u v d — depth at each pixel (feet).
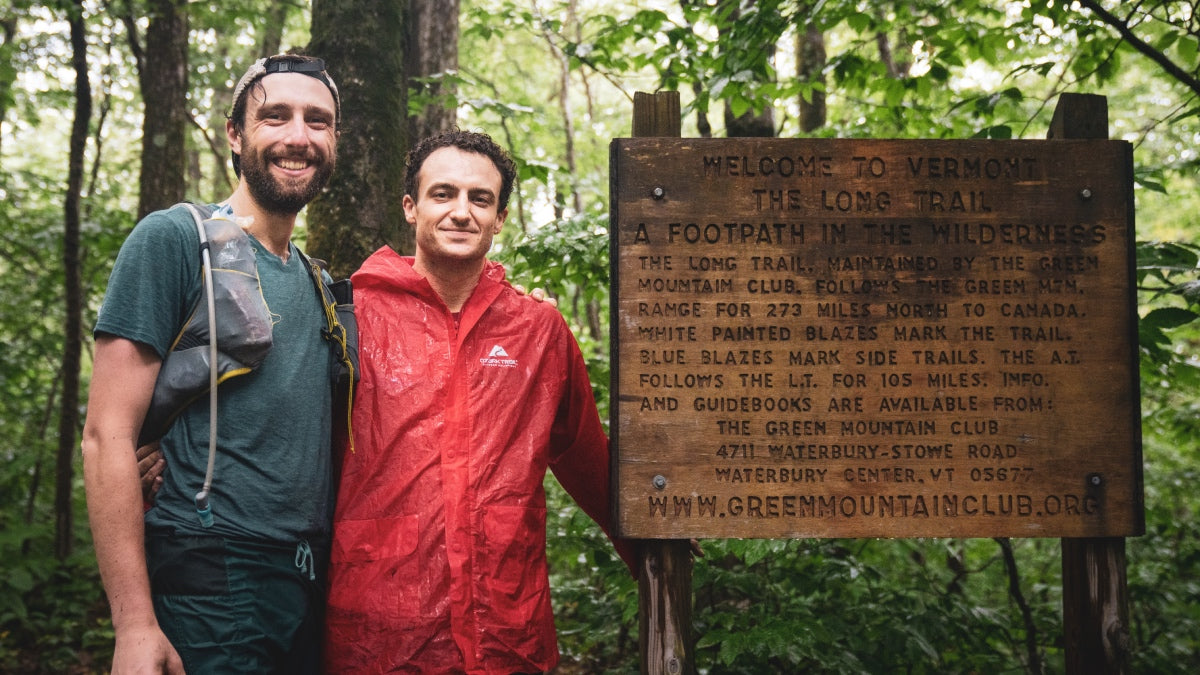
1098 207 7.51
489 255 13.44
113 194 30.30
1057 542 18.51
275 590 6.21
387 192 12.08
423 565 6.50
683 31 14.34
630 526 7.22
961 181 7.48
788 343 7.34
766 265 7.39
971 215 7.47
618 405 7.25
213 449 6.04
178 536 6.00
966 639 11.30
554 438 7.91
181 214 6.37
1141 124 33.22
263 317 6.24
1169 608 13.44
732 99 12.78
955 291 7.42
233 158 7.06
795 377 7.32
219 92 36.99
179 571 5.97
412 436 6.73
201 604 5.96
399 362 6.93
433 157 7.22
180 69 19.69
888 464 7.30
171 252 6.18
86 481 5.83
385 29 12.42
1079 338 7.44
